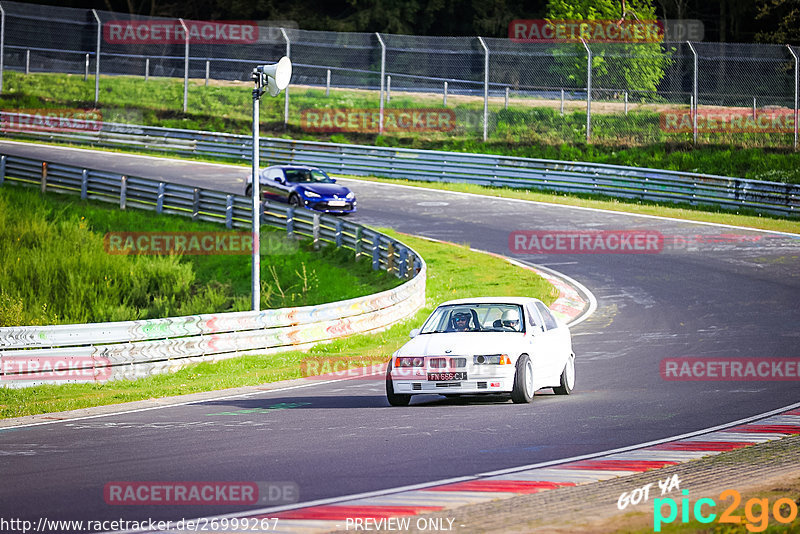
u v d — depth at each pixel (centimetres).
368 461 3478
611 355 6575
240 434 4147
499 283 9956
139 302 10531
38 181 14262
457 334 4956
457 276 10325
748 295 8856
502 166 15788
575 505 2752
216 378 6378
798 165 15188
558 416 4391
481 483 3080
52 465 3556
